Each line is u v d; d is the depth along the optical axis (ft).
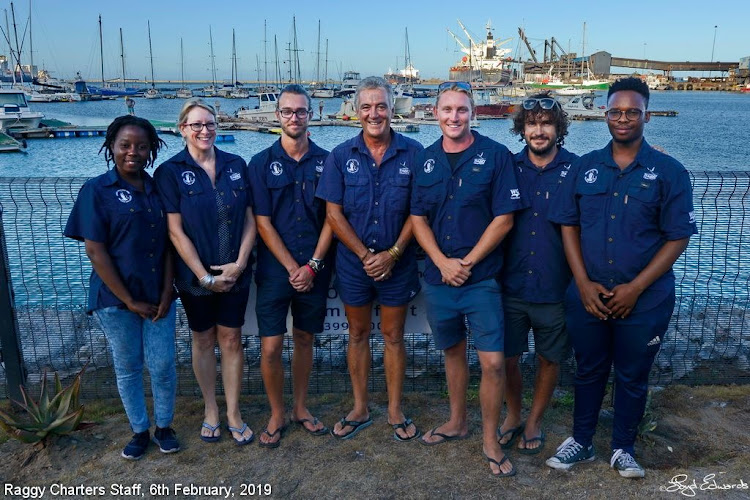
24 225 17.08
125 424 12.53
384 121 10.58
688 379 13.98
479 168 10.34
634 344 9.82
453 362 11.46
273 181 11.05
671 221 9.31
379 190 10.82
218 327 11.50
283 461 11.18
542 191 10.47
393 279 11.22
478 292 10.61
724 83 577.84
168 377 11.21
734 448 11.39
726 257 16.60
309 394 13.87
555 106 10.18
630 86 9.32
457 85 10.26
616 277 9.66
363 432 12.14
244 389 14.03
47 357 15.01
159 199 10.68
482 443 11.64
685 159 87.45
